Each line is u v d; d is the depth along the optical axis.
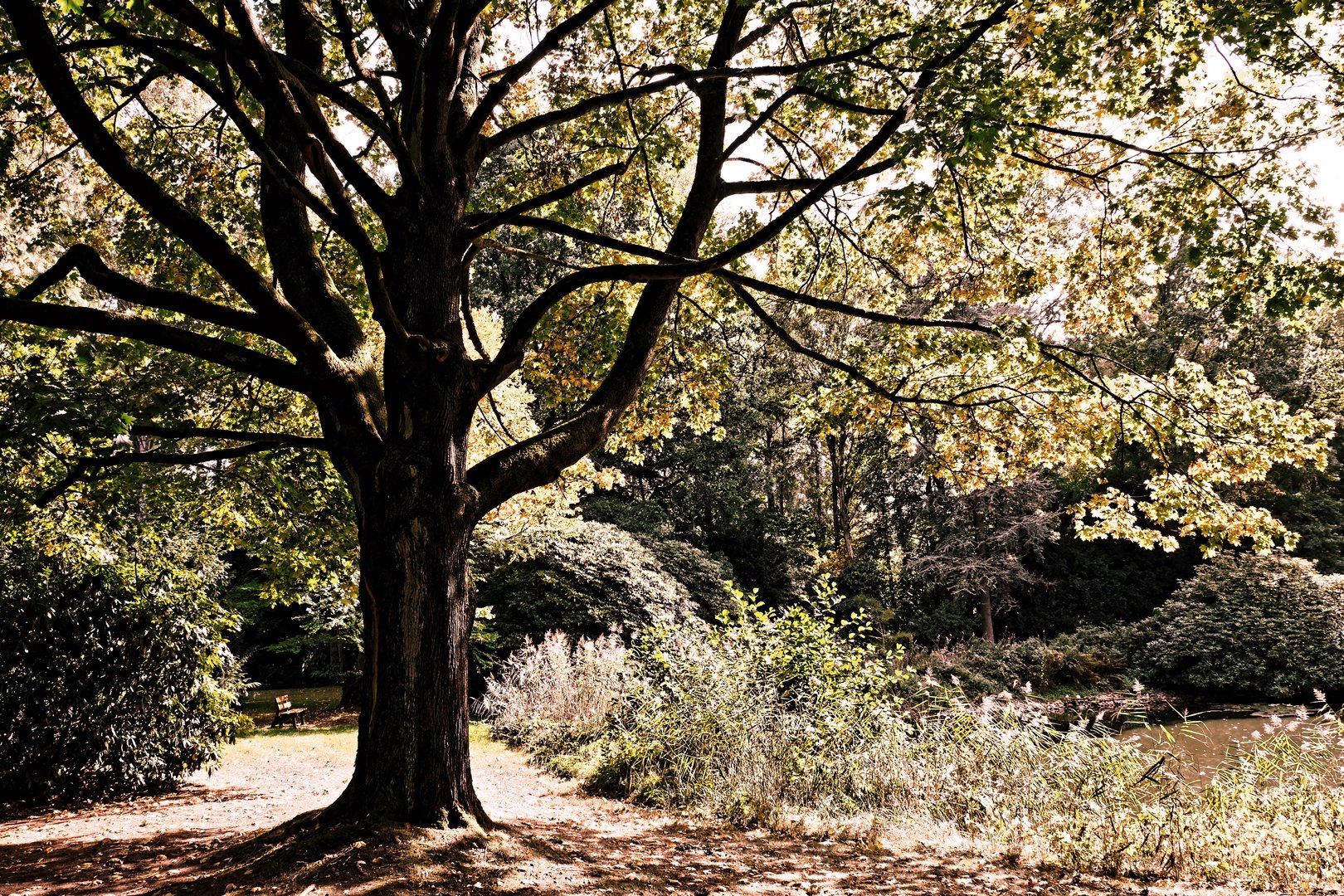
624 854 5.61
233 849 5.23
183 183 9.20
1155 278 8.56
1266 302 6.88
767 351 27.94
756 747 8.05
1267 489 25.03
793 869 5.53
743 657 9.12
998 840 6.35
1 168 8.31
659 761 8.57
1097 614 26.30
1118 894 5.03
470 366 5.73
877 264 9.66
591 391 9.54
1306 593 19.45
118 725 8.16
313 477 10.28
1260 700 19.02
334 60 8.39
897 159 4.72
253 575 22.78
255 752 11.77
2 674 7.79
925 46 5.39
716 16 8.00
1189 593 21.34
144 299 5.41
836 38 6.96
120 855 5.57
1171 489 7.96
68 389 6.66
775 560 28.00
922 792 7.27
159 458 6.30
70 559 8.41
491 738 12.76
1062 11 6.04
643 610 18.23
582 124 8.79
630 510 24.38
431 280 5.84
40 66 4.93
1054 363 8.00
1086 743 7.00
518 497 13.40
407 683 5.13
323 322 6.32
